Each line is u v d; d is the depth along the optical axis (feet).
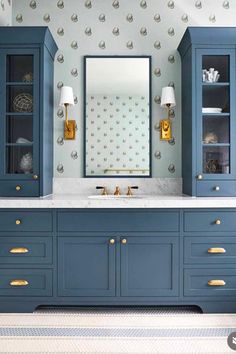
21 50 8.19
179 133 9.37
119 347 6.12
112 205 7.32
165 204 7.34
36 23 9.38
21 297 7.48
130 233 7.43
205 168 8.33
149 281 7.47
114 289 7.45
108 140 9.33
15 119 8.36
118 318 7.32
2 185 8.21
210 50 8.27
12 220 7.42
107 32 9.39
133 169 9.34
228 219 7.46
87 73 9.35
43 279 7.47
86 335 6.56
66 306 7.95
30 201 7.35
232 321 7.14
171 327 6.88
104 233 7.43
